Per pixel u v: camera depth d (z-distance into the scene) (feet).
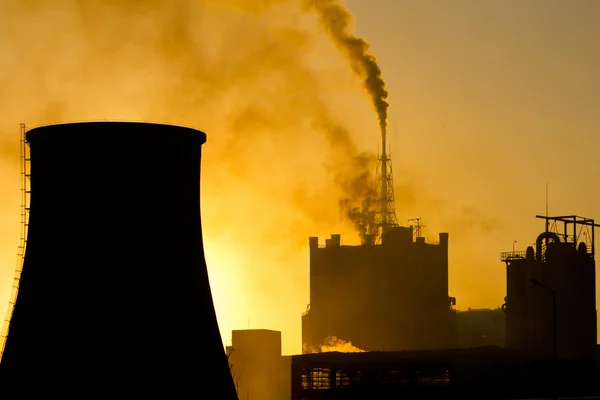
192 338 390.83
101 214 378.73
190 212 402.93
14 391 376.27
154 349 378.32
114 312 376.07
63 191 380.58
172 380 379.96
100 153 380.17
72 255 378.32
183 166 397.80
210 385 394.73
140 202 382.42
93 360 372.38
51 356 373.81
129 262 379.76
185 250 396.78
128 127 382.22
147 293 380.58
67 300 376.27
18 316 387.14
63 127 380.78
